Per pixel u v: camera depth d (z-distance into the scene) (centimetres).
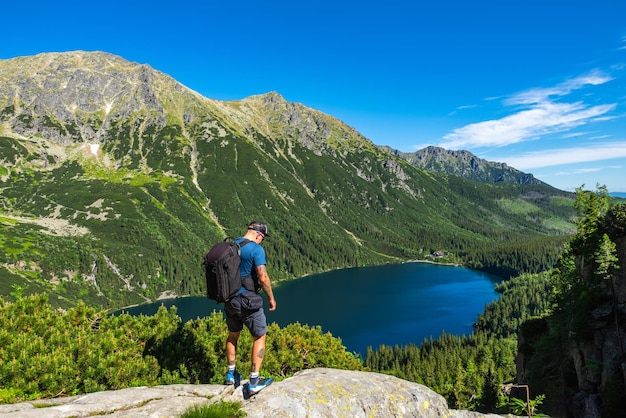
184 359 1300
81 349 1169
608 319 3634
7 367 976
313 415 667
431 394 870
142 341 1366
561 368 4041
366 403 745
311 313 18038
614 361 3309
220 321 1631
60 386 1012
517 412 1027
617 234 3981
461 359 10912
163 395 756
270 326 1923
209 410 619
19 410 646
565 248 5166
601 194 4675
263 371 1537
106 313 1498
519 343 5366
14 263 18512
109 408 675
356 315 17575
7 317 1262
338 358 2094
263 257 744
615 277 3741
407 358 11494
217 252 738
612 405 2973
